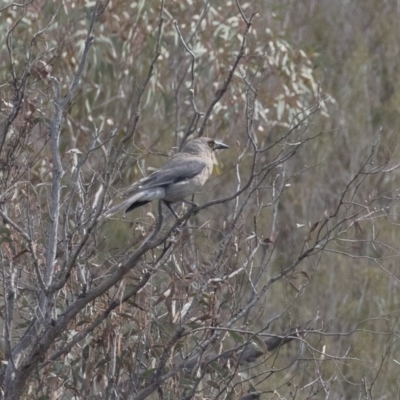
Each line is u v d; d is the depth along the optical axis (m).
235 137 17.94
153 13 17.47
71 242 9.80
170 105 17.67
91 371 9.79
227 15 18.19
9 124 9.52
